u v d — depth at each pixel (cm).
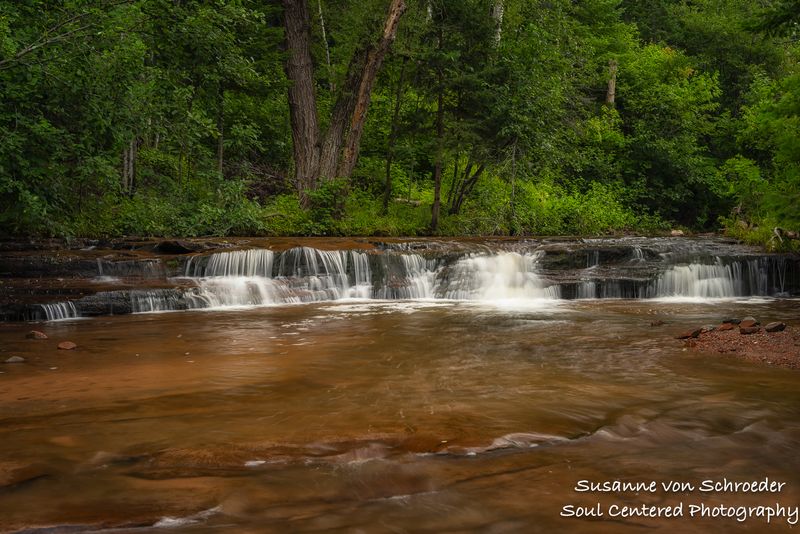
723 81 3431
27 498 261
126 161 1719
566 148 2542
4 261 1113
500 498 262
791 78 1191
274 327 842
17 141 1103
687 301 1241
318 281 1256
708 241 1688
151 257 1215
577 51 2522
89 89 1188
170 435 352
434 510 249
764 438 349
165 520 239
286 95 2366
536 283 1294
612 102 3089
